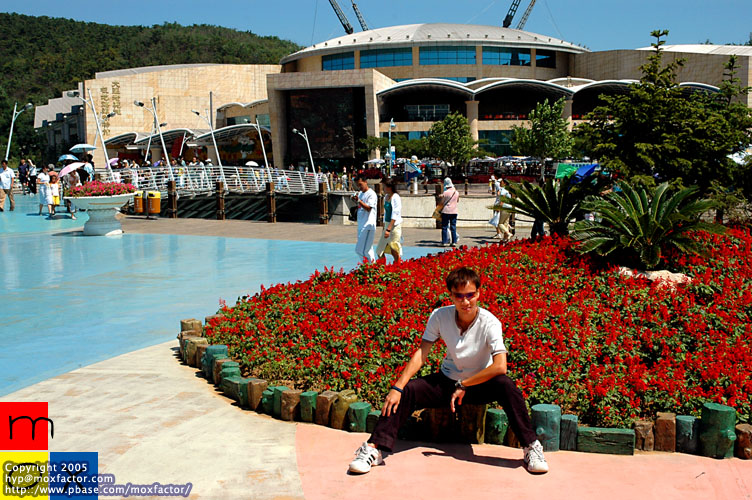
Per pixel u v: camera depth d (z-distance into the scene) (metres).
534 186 11.59
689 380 5.26
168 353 7.13
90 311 9.22
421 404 4.56
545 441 4.57
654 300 7.23
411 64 76.12
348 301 7.45
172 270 12.57
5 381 6.16
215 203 28.62
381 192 21.41
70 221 21.55
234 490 3.94
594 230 9.41
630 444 4.48
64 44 185.62
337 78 63.75
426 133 67.50
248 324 6.98
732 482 4.05
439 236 18.45
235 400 5.60
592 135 13.33
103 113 77.31
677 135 12.63
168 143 76.00
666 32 12.95
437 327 4.57
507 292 7.52
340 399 5.00
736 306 7.14
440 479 4.11
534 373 5.32
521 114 71.94
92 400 5.56
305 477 4.13
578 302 7.29
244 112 80.00
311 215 29.91
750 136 14.12
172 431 4.87
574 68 82.94
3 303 9.75
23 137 110.50
